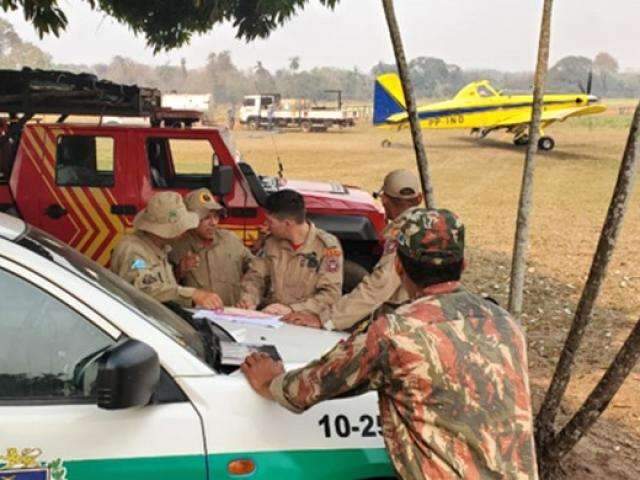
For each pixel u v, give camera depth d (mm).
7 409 2385
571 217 15531
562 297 8922
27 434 2361
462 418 2293
